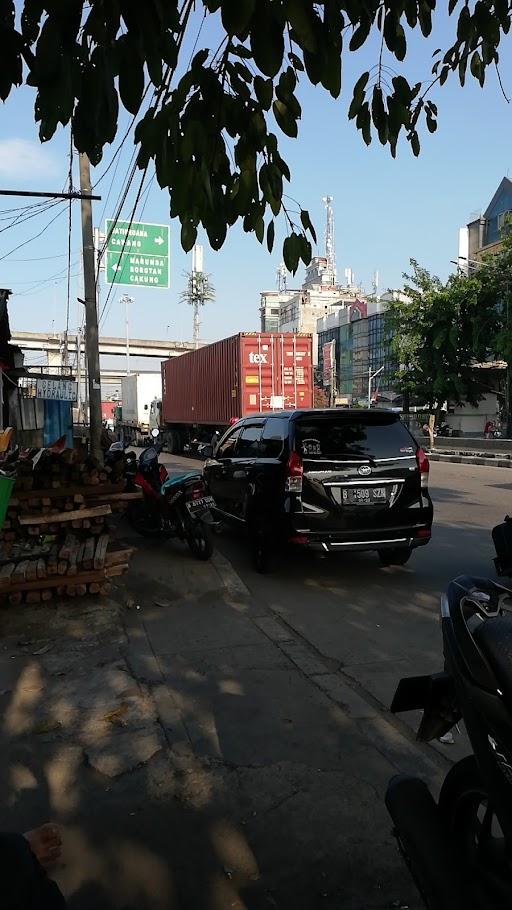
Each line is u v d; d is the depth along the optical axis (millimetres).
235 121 2215
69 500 5859
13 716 3723
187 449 28594
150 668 4422
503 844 1923
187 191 2059
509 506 11906
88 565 5453
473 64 3025
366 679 4301
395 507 6543
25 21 1703
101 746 3400
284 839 2695
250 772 3172
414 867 1888
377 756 3332
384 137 2652
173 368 28547
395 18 2359
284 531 6516
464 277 34375
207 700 3945
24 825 2773
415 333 34938
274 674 4344
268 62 1825
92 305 14148
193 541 7500
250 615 5629
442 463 22641
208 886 2441
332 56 1921
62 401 21984
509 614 1804
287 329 106250
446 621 1951
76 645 4758
